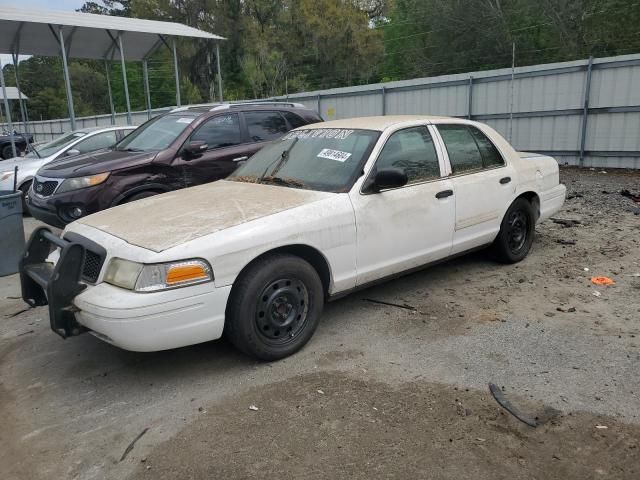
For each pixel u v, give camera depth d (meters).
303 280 4.03
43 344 4.55
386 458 2.90
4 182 10.49
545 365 3.82
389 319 4.70
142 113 25.75
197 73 41.78
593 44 25.50
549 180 6.38
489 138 5.74
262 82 37.44
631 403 3.33
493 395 3.46
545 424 3.15
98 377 3.94
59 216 6.89
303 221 3.99
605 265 5.96
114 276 3.56
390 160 4.67
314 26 37.97
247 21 39.12
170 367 4.02
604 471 2.76
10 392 3.80
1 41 16.20
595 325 4.44
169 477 2.83
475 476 2.75
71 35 15.98
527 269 5.89
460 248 5.27
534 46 29.48
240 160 7.71
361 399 3.47
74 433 3.27
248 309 3.76
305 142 5.10
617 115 13.65
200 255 3.52
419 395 3.49
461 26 31.02
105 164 6.97
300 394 3.55
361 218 4.32
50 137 32.72
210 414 3.38
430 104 17.41
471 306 4.93
